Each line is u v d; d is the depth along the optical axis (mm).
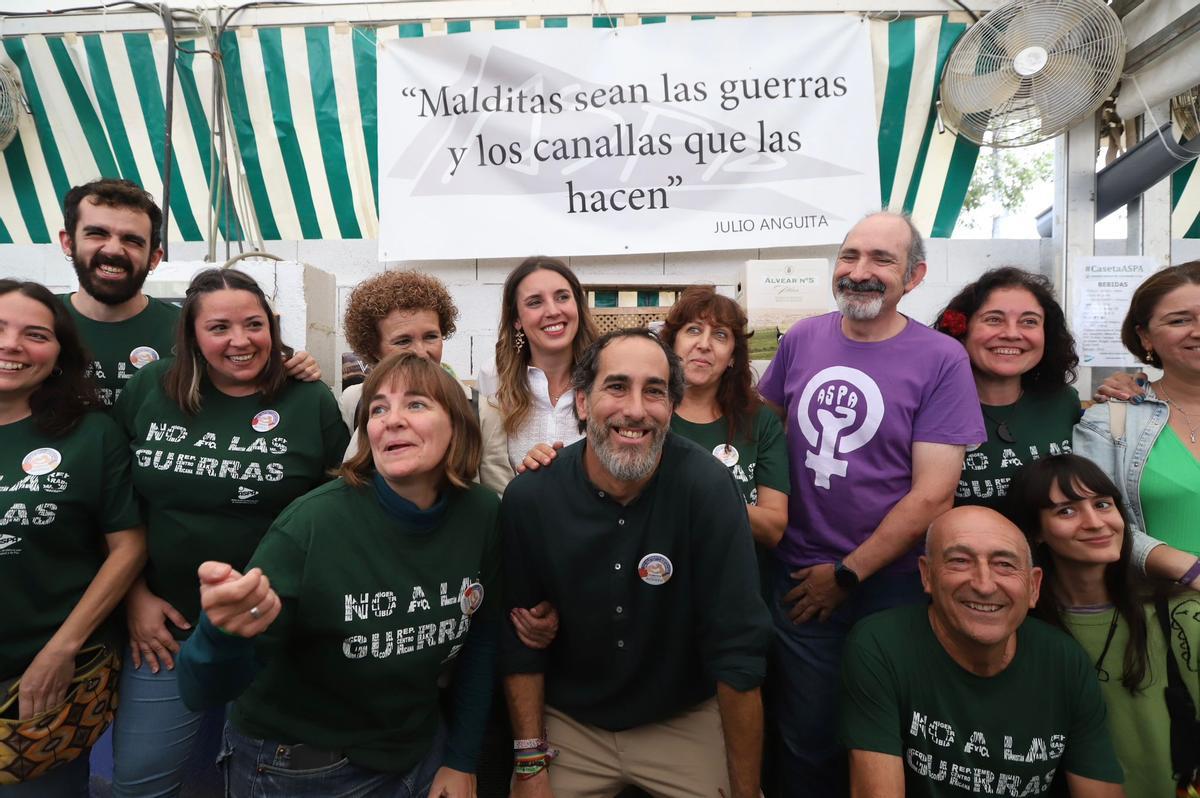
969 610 1532
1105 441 1966
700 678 1736
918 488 1904
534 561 1640
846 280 1984
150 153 3342
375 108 3275
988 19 2879
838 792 2059
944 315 2195
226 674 1187
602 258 3328
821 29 3125
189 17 3223
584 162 3172
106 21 3236
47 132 3355
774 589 2207
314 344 2604
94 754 2451
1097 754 1581
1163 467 1866
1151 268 2984
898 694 1647
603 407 1480
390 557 1412
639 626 1606
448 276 3361
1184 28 2596
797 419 2109
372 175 3328
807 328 2230
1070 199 3166
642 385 1465
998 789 1604
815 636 2053
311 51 3244
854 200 3141
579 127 3164
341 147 3314
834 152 3143
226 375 1743
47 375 1696
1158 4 2713
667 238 3180
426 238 3213
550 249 3197
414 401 1410
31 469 1633
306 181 3354
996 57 2924
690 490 1572
